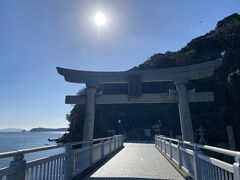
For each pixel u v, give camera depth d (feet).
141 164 41.81
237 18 270.87
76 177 28.48
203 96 57.82
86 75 60.29
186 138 54.65
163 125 194.29
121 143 88.12
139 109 212.43
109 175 31.30
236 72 148.77
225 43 227.40
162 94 59.21
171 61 221.46
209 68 56.75
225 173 15.79
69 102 59.52
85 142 33.42
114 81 60.23
